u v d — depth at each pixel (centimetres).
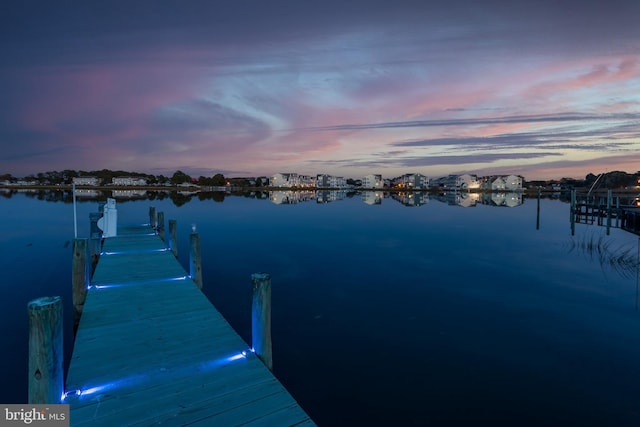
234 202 6956
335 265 1770
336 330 975
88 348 620
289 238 2602
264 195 11638
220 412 458
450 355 836
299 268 1706
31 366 407
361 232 2950
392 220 3903
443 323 1029
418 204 7231
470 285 1423
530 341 909
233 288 1362
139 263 1248
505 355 834
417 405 648
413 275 1580
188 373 545
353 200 8894
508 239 2603
